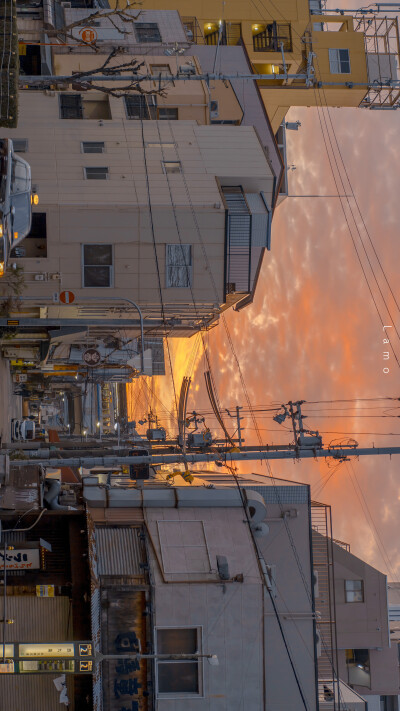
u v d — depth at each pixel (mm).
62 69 32500
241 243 27062
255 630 21484
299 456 20609
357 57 39750
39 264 25406
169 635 21188
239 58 35781
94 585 19516
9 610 20406
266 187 28391
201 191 26906
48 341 30719
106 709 20297
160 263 26234
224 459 20391
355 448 20828
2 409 32406
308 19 40219
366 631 29188
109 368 36000
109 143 28016
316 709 22016
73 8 36469
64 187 26031
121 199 25938
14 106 19250
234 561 22125
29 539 21156
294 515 23859
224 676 21172
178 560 21859
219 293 26703
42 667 17875
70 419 63312
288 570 23391
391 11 39406
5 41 19250
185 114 32094
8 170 19688
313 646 22562
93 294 25891
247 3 40156
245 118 34562
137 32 35625
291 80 39344
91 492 22891
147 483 26609
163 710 20750
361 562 29703
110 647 20625
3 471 20875
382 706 31469
